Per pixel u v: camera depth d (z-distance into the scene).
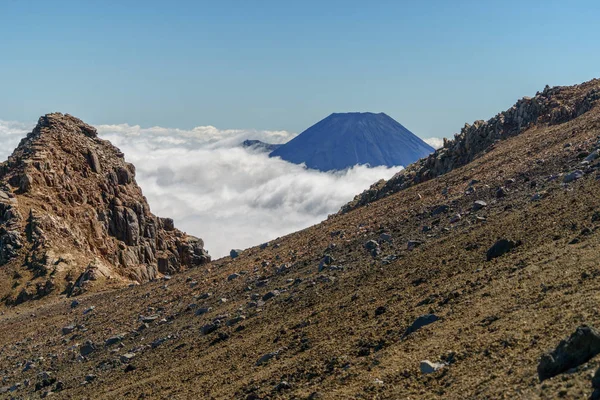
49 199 110.38
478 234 38.53
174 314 53.19
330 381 25.94
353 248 50.56
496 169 58.12
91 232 113.44
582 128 57.78
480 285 29.67
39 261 96.75
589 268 25.52
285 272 52.94
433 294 31.38
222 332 41.12
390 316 31.16
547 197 39.62
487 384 19.92
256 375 30.64
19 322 73.81
